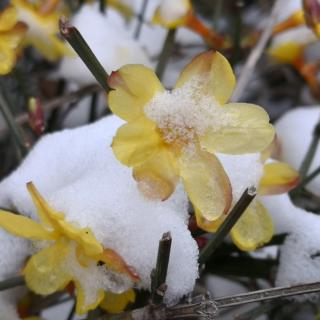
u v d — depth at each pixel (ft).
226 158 0.70
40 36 0.86
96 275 0.66
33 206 0.71
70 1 0.96
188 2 0.85
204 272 0.77
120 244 0.67
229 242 0.76
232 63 0.88
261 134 0.65
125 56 0.87
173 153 0.66
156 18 0.84
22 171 0.72
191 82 0.66
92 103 0.88
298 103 1.04
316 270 0.73
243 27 1.01
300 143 0.87
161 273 0.64
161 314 0.65
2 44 0.74
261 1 1.07
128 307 0.72
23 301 0.75
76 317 0.81
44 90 0.95
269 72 1.04
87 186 0.68
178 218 0.68
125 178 0.68
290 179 0.70
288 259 0.73
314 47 0.98
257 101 1.05
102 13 0.91
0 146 0.93
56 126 0.89
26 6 0.84
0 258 0.72
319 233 0.73
